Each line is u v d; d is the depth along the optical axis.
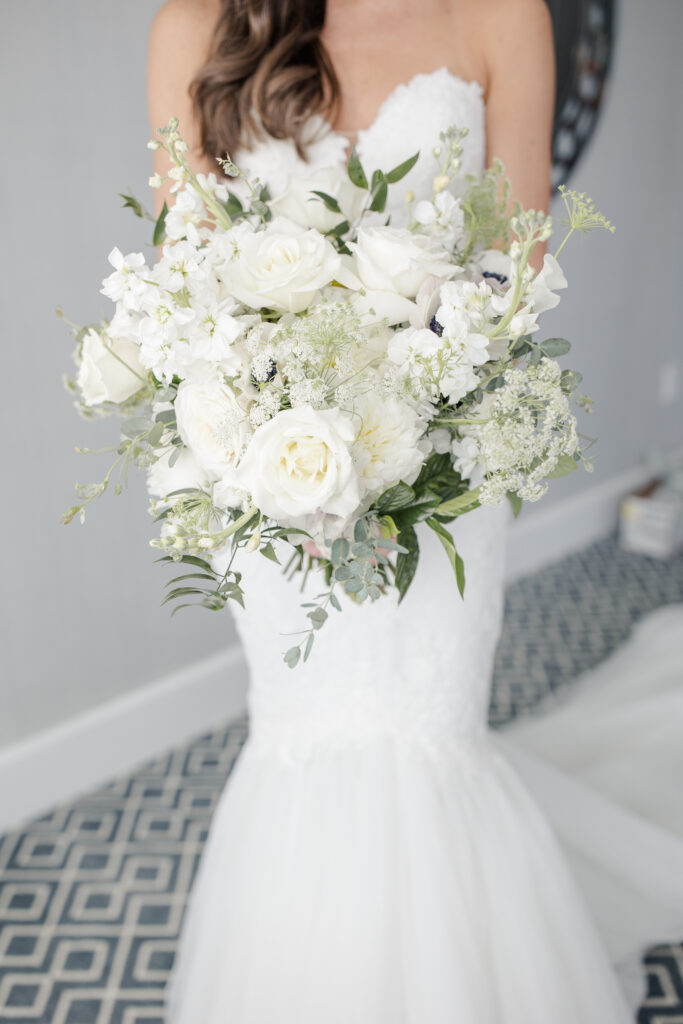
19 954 2.09
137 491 2.59
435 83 1.41
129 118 2.31
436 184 1.12
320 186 1.15
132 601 2.69
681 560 4.14
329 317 0.93
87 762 2.69
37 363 2.30
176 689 2.86
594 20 3.28
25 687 2.52
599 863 2.00
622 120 3.62
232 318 0.96
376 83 1.42
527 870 1.52
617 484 4.45
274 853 1.52
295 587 1.41
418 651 1.43
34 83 2.13
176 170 1.06
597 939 1.58
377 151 1.44
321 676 1.48
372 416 0.96
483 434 1.00
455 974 1.37
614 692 2.67
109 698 2.72
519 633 3.51
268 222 1.12
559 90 3.23
